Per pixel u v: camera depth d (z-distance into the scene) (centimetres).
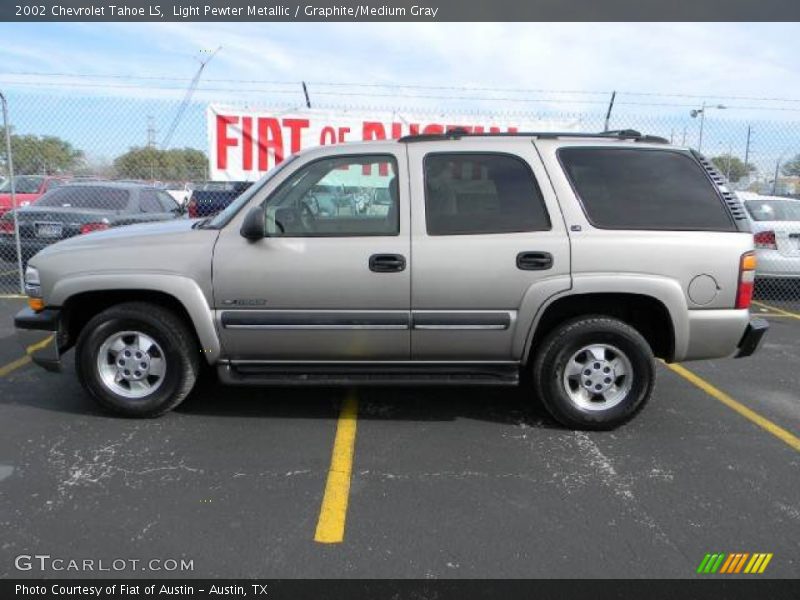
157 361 419
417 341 403
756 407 471
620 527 304
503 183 402
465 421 436
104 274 400
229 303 398
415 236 394
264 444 393
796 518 314
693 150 417
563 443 401
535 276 392
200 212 1066
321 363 414
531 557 279
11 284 905
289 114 959
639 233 394
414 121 973
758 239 845
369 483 345
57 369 419
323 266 392
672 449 394
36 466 358
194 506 318
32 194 1308
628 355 407
